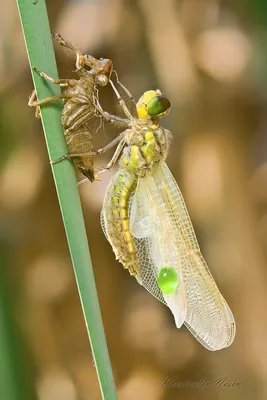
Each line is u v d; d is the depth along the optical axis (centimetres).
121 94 64
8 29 67
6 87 68
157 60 67
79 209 59
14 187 68
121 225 62
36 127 68
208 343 62
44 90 59
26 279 68
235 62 68
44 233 68
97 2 67
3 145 68
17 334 65
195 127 68
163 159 63
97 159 68
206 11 68
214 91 68
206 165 68
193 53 68
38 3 58
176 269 62
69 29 67
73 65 67
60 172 59
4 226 68
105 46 67
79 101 60
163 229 63
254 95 68
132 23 67
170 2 67
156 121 63
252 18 68
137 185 63
